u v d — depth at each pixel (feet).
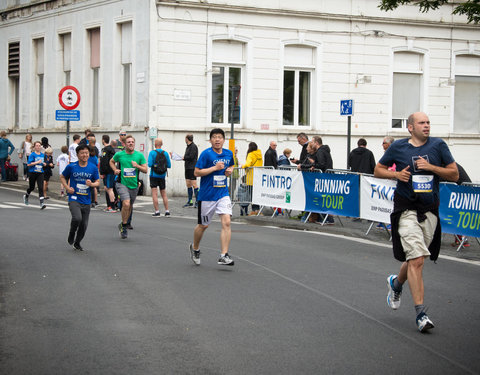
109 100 81.35
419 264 21.25
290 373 16.78
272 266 32.12
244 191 57.36
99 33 83.71
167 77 74.02
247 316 22.52
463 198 38.52
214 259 33.91
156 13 73.41
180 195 74.74
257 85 77.56
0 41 101.24
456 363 17.81
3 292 26.04
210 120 76.07
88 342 19.42
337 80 80.79
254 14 76.84
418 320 20.81
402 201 21.76
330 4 79.77
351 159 55.16
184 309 23.41
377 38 82.02
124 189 41.11
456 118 86.94
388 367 17.37
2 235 41.39
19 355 18.19
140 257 34.27
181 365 17.37
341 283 28.32
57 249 36.50
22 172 98.17
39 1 92.02
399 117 84.43
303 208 51.03
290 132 78.59
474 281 29.53
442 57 85.10
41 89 95.40
